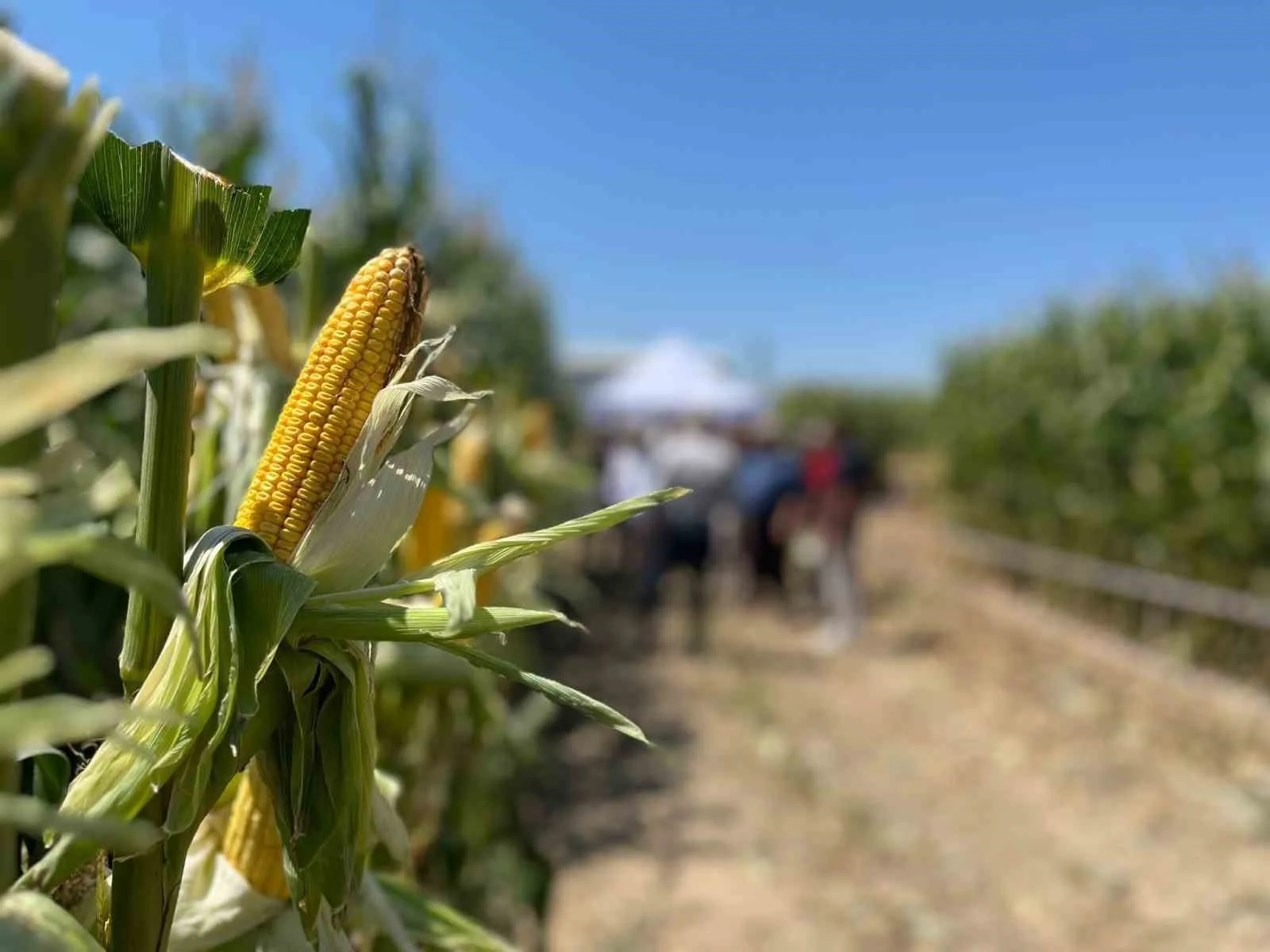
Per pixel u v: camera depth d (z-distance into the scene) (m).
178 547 0.72
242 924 0.92
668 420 12.89
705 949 3.67
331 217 3.14
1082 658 7.54
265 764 0.79
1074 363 9.00
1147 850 4.48
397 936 1.10
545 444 4.52
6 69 0.50
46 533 0.50
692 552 8.31
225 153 2.70
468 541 2.08
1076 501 8.45
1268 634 6.39
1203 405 6.67
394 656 1.53
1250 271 6.90
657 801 5.04
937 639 8.61
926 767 5.54
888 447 24.44
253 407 1.23
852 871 4.32
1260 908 3.94
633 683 7.15
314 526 0.84
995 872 4.30
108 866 0.78
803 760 5.61
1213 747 5.57
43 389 0.43
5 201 0.50
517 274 8.70
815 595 10.92
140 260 0.72
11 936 0.56
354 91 3.01
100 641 1.54
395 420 0.87
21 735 0.46
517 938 2.85
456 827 2.31
